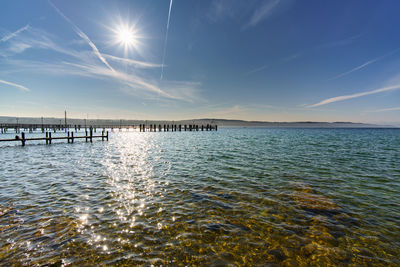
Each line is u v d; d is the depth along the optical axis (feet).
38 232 16.25
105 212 20.13
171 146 84.17
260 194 25.85
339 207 21.89
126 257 13.52
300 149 72.08
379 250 14.66
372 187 29.19
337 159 51.67
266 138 133.08
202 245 14.97
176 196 24.91
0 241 14.93
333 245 15.19
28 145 85.51
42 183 29.86
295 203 22.89
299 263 13.24
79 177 33.58
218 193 26.12
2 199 23.25
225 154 60.23
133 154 60.85
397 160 50.78
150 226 17.53
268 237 16.12
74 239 15.39
